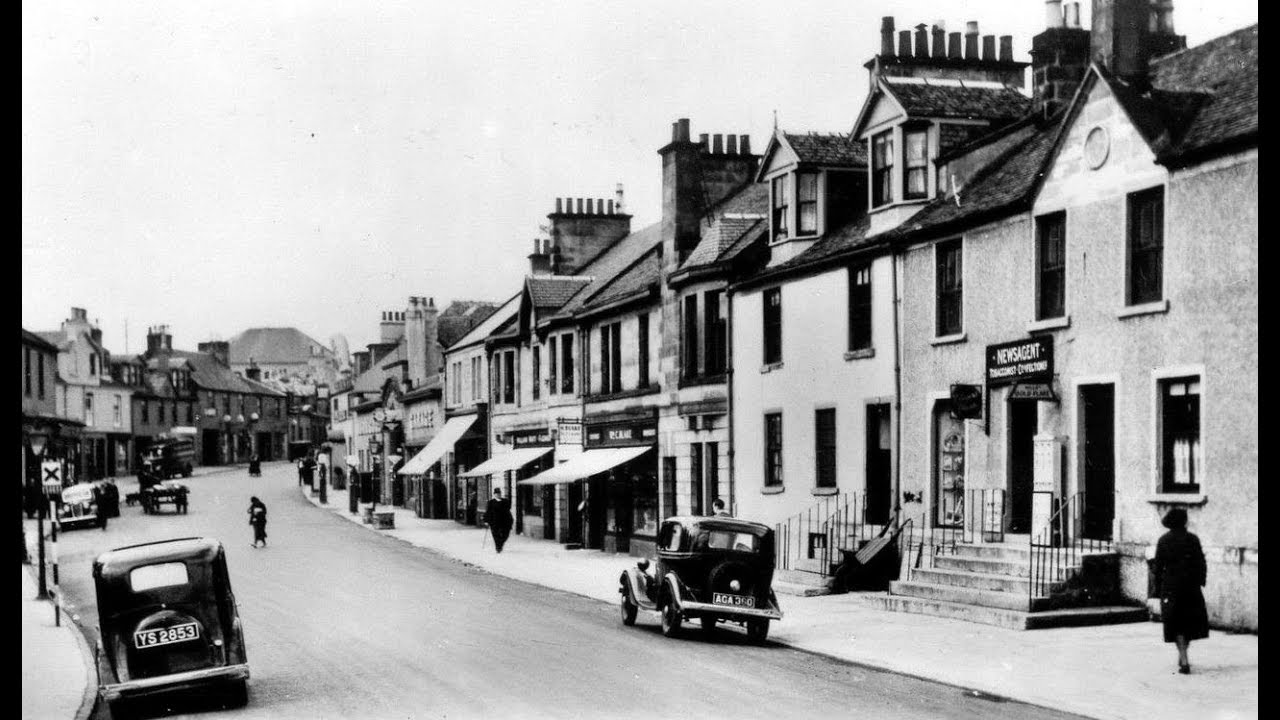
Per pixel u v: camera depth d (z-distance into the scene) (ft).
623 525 126.31
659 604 66.03
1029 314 72.23
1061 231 70.59
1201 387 60.08
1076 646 56.70
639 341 123.65
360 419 287.07
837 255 89.66
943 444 79.92
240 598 84.33
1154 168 63.41
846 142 100.37
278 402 436.35
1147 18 69.15
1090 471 68.13
